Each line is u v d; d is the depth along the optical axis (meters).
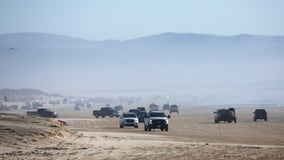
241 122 160.62
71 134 80.75
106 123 149.75
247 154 48.53
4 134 66.38
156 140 76.69
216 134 102.50
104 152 55.62
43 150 58.94
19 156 53.34
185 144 64.88
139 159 48.62
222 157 47.03
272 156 46.12
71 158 50.97
